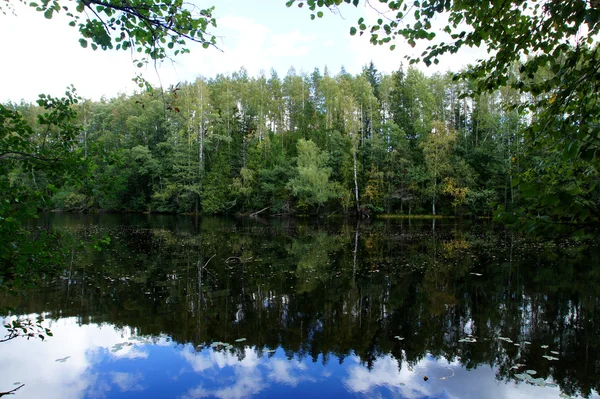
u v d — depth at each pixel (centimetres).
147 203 3950
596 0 180
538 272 973
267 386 431
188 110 3503
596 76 232
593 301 732
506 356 502
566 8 198
